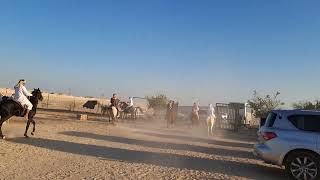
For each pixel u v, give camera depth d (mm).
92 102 44188
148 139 21719
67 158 13789
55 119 31406
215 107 35656
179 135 25953
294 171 11812
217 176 11984
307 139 11758
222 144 22000
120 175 11367
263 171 13336
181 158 15219
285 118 12305
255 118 49281
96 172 11617
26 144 16188
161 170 12477
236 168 13672
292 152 11914
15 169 11453
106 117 39406
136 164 13281
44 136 19188
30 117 18438
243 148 20594
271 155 12125
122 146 17828
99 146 17297
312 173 11602
